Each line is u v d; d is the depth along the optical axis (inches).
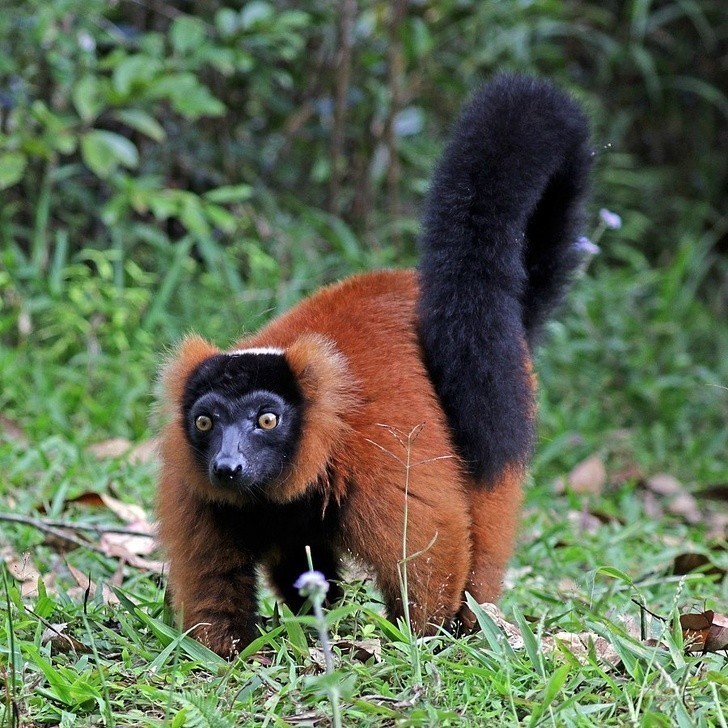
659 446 634.2
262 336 367.2
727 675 293.7
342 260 684.1
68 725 275.4
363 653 311.9
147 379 594.6
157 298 632.4
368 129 748.0
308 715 272.5
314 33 740.0
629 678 297.9
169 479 343.0
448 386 346.6
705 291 858.1
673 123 877.8
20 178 656.4
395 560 326.3
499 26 780.0
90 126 674.2
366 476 327.6
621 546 476.4
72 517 461.4
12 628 295.0
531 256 400.8
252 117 765.3
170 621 347.9
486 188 355.6
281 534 347.3
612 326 706.2
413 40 729.0
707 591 418.6
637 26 814.5
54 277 629.6
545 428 631.2
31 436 546.0
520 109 370.0
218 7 727.1
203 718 267.6
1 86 665.6
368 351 346.3
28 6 658.8
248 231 711.1
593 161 399.2
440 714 263.3
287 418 331.9
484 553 356.2
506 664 291.6
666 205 863.1
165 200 616.7
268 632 344.5
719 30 869.2
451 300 348.2
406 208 780.0
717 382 684.1
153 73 612.4
